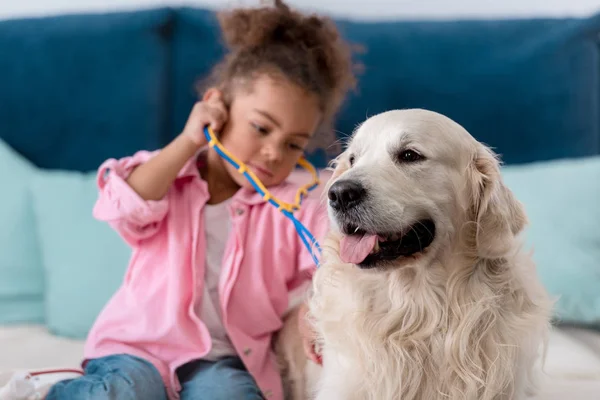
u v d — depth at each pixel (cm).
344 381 134
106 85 270
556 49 271
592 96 269
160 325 159
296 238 172
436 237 132
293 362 166
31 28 274
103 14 276
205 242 171
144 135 270
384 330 136
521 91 269
